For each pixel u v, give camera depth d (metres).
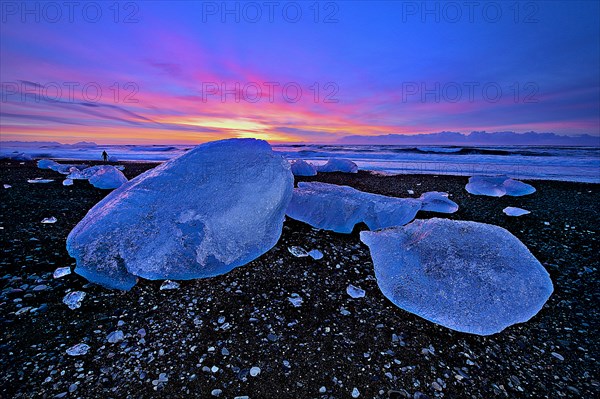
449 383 2.29
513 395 2.21
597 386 2.29
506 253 3.55
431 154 23.44
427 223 4.34
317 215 5.46
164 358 2.40
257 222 4.01
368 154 23.66
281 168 4.45
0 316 2.73
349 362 2.46
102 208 4.05
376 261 4.04
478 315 2.97
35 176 10.49
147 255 3.46
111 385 2.12
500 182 9.45
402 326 2.94
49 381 2.12
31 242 4.28
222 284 3.49
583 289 3.61
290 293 3.41
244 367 2.36
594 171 13.44
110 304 3.03
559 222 5.95
